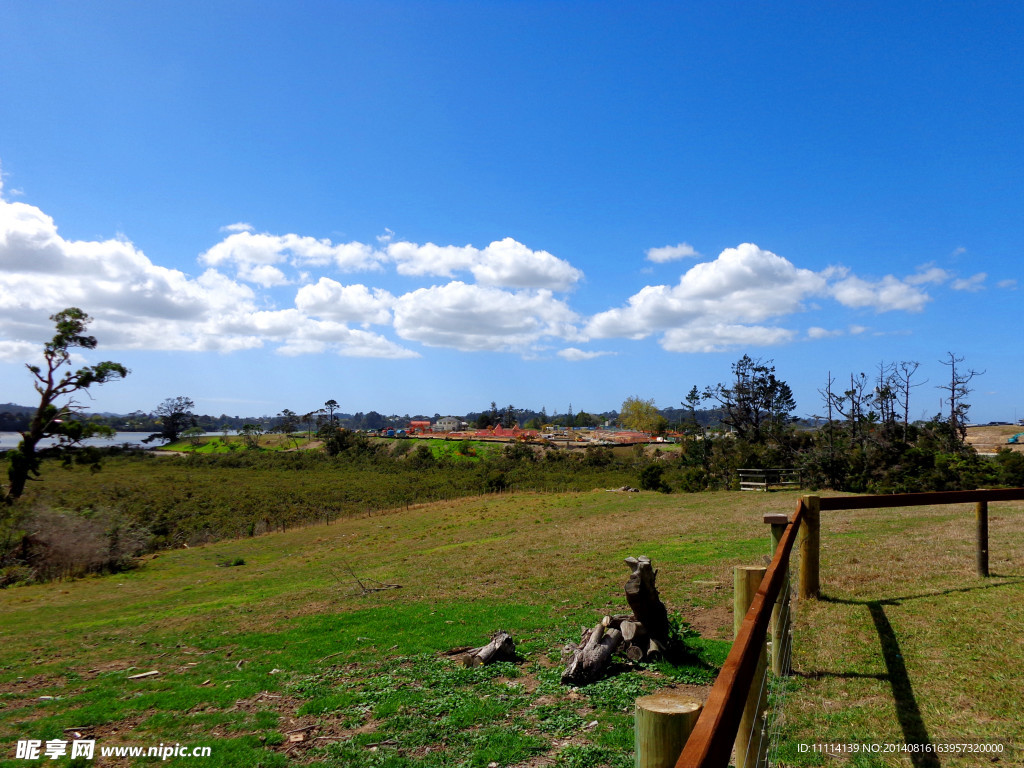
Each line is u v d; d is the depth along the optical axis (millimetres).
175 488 50062
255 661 8102
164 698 6777
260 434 107375
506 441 94188
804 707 4254
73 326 34406
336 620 10094
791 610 6410
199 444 93375
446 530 26188
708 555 11961
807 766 3484
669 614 7684
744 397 45625
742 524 16516
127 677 7988
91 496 43500
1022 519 12539
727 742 1622
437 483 54094
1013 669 4473
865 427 32656
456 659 7152
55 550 23844
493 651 6844
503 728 4984
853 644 5316
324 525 35625
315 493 49094
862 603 6465
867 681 4570
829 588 7188
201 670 7945
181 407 111625
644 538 15789
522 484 50312
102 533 25500
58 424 34781
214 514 41125
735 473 34406
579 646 6414
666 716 1749
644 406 120500
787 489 30703
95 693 7250
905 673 4637
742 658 2035
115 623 12875
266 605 12891
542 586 11086
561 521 24406
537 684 6039
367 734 5152
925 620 5727
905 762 3443
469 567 14438
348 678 6859
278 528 36875
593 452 67312
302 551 26281
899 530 12180
